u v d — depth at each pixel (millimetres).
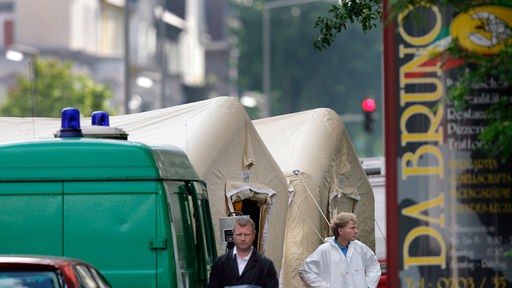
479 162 18922
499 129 17734
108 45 167875
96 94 105062
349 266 28000
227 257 23219
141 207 22453
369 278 28250
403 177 18984
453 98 18219
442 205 18953
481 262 18938
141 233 22422
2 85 149000
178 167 23969
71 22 156875
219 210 29703
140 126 31125
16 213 22656
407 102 18938
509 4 18672
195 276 24328
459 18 18750
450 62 18812
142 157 22500
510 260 18906
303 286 34719
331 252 28047
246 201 32531
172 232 22500
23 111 104500
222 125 30281
